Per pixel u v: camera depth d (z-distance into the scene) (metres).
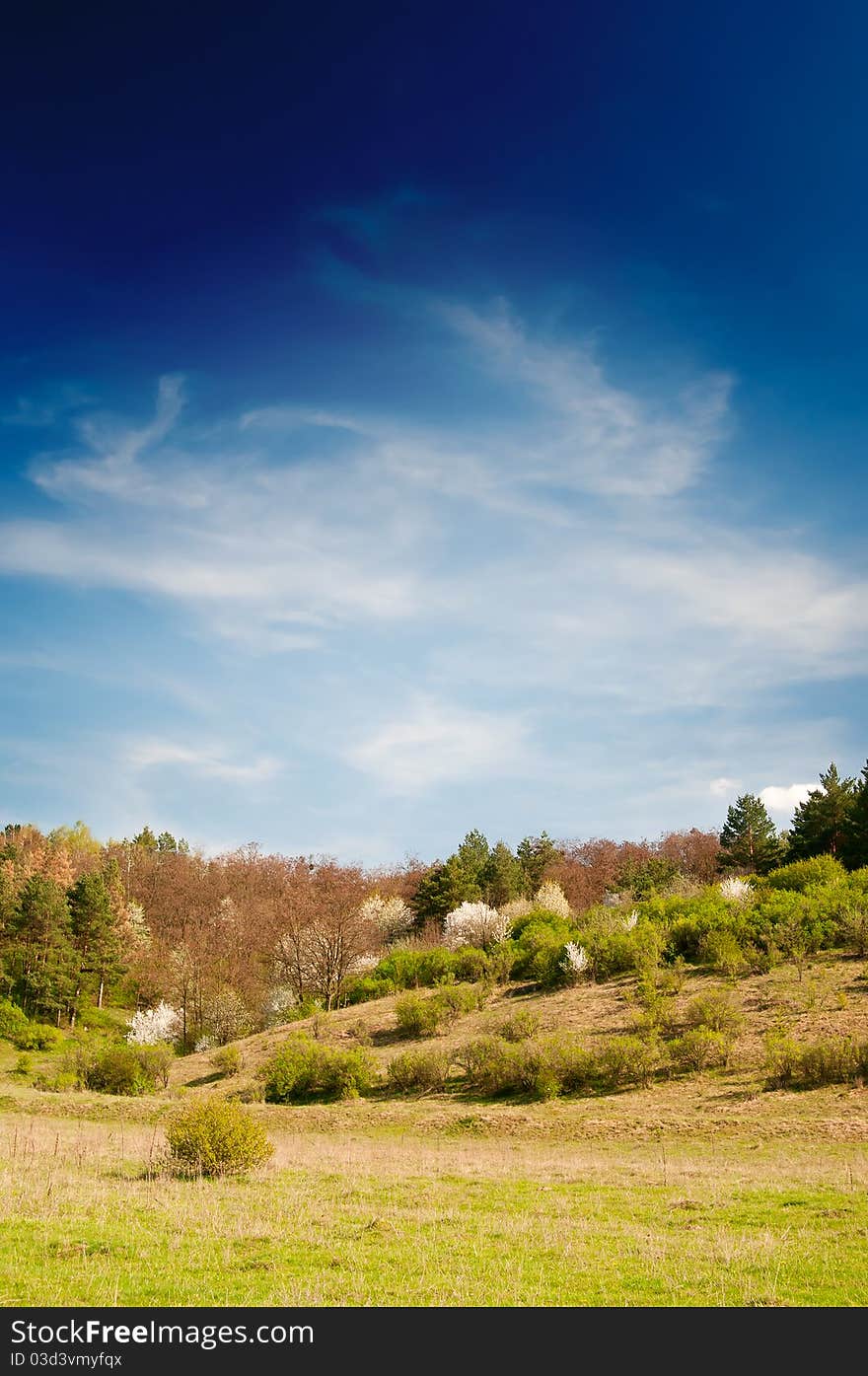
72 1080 38.88
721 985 36.22
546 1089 29.56
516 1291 10.27
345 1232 12.96
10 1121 29.44
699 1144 22.55
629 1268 11.14
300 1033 44.25
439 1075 32.94
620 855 102.06
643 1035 32.34
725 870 79.38
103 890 78.94
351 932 64.31
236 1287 10.31
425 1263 11.36
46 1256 11.19
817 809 68.12
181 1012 61.53
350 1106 31.53
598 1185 17.44
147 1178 17.77
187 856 113.44
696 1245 12.20
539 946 47.16
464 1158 21.81
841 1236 12.51
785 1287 10.31
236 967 72.12
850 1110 23.55
